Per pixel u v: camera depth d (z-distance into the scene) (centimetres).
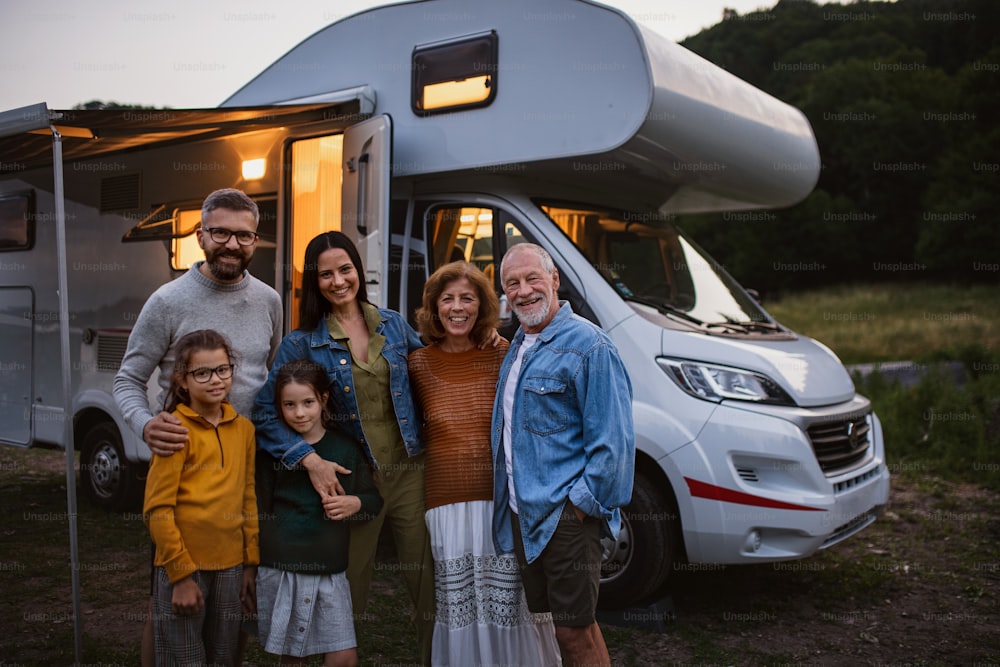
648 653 373
